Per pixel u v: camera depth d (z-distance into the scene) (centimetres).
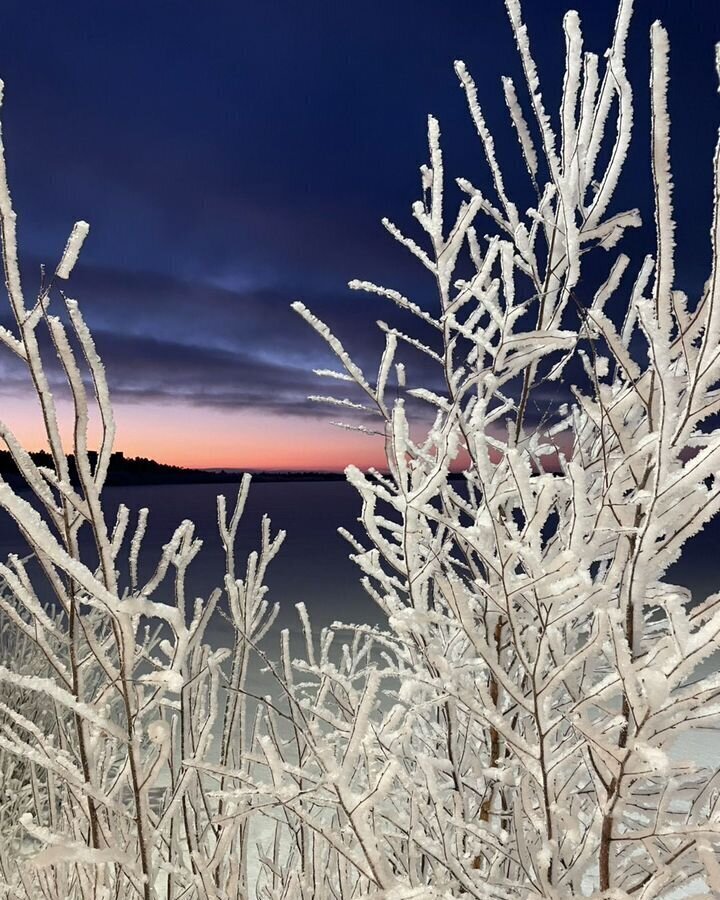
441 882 142
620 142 146
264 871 184
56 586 108
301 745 157
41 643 112
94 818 121
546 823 127
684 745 401
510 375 167
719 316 101
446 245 168
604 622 110
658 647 107
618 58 140
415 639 159
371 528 145
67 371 94
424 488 133
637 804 137
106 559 102
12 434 97
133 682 103
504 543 119
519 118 158
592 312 122
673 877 131
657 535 112
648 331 101
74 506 99
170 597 1038
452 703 155
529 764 127
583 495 109
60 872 153
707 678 103
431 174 174
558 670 117
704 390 105
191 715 162
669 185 100
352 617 1030
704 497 112
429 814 152
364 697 107
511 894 131
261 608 171
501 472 150
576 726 115
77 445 97
